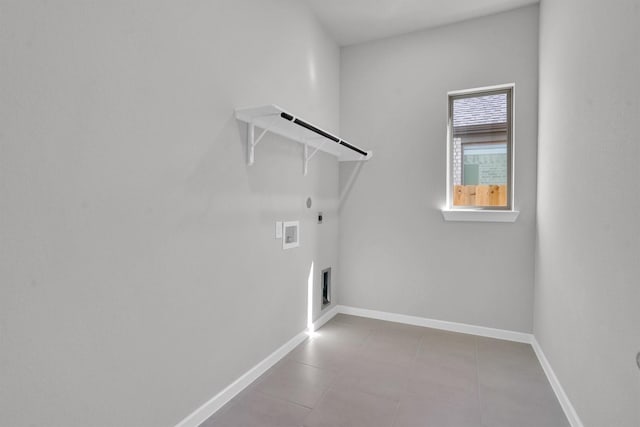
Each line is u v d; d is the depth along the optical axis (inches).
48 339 44.5
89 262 49.1
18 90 40.9
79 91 47.2
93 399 50.1
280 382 86.4
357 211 139.4
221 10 74.5
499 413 74.1
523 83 113.3
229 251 78.2
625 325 48.7
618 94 51.9
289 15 102.4
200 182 69.4
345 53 140.5
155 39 58.7
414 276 130.2
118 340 53.5
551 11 93.4
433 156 126.6
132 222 55.4
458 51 122.3
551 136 92.3
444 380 88.0
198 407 69.6
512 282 116.2
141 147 56.6
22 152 41.4
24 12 41.3
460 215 120.4
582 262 66.5
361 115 137.9
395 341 113.5
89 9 48.3
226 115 76.2
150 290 58.8
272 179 94.7
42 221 43.5
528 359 101.0
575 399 69.4
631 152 47.5
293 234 106.0
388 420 71.3
